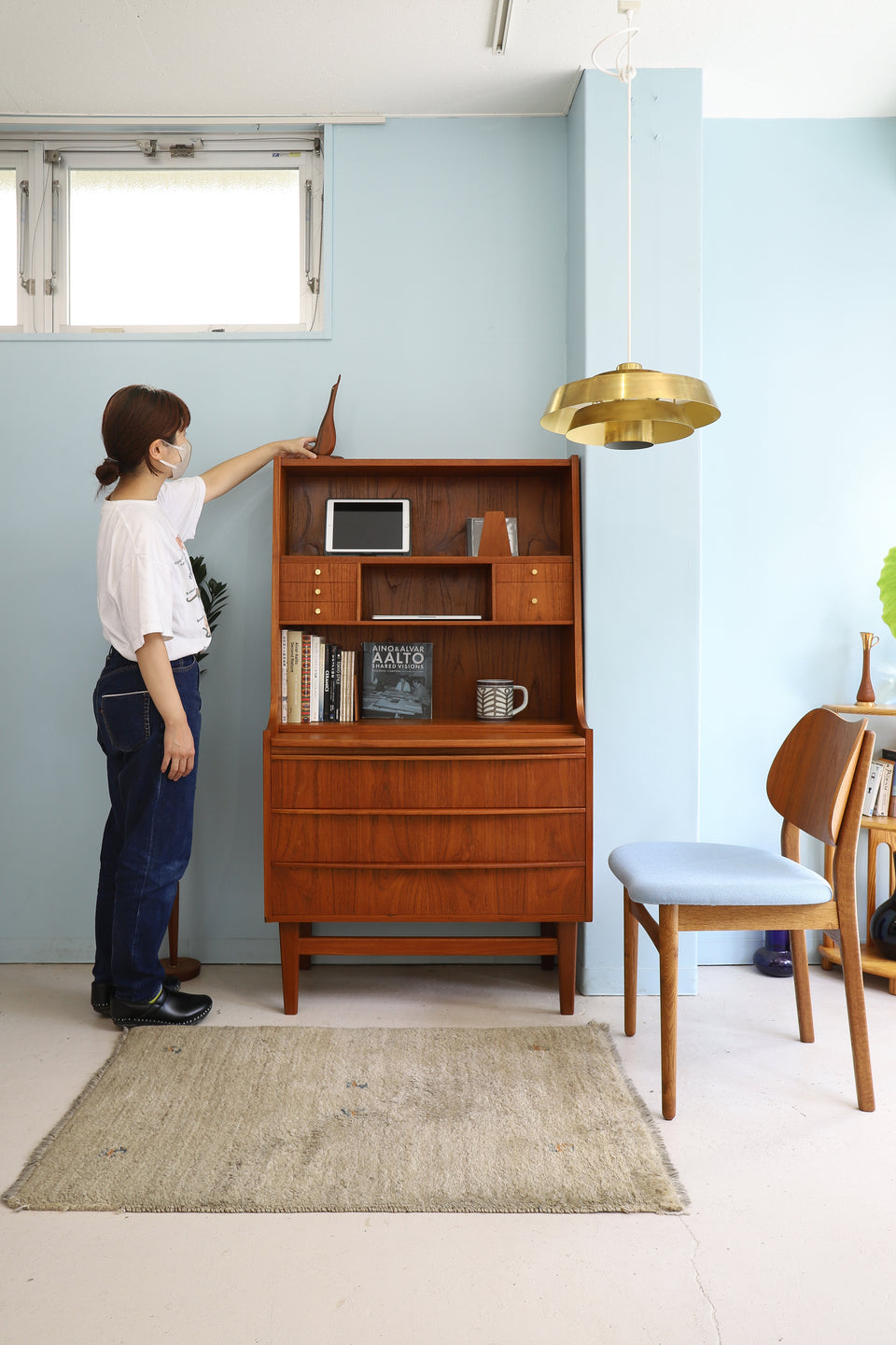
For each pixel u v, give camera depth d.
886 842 2.77
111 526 2.30
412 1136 1.82
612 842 2.65
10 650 2.87
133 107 2.80
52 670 2.87
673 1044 1.92
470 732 2.54
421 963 2.89
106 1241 1.52
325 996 2.61
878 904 2.93
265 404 2.87
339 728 2.60
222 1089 2.02
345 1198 1.62
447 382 2.87
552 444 2.88
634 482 2.63
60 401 2.86
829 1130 1.87
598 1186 1.65
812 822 2.07
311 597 2.58
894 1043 2.30
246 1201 1.61
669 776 2.64
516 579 2.59
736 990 2.67
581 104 2.64
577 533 2.60
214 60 2.54
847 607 2.91
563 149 2.87
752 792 2.92
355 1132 1.83
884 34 2.43
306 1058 2.17
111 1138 1.82
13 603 2.87
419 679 2.83
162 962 2.75
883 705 2.89
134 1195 1.63
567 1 2.27
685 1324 1.33
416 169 2.86
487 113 2.85
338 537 2.72
